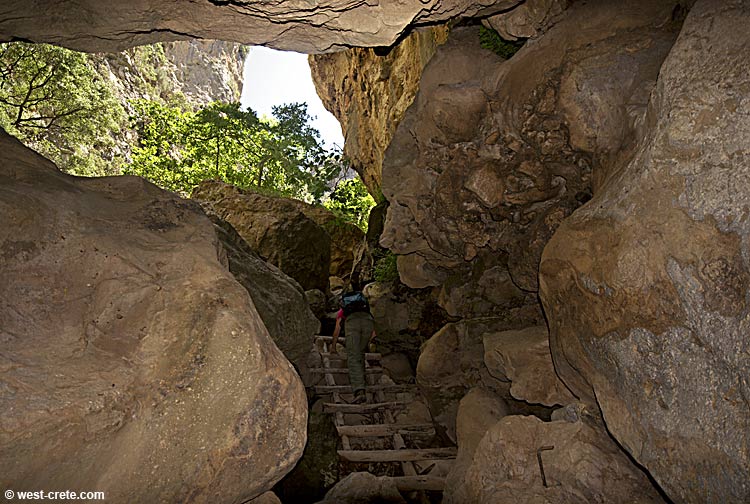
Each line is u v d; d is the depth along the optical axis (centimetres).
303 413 227
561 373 320
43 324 196
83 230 229
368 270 982
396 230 550
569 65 339
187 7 332
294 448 221
